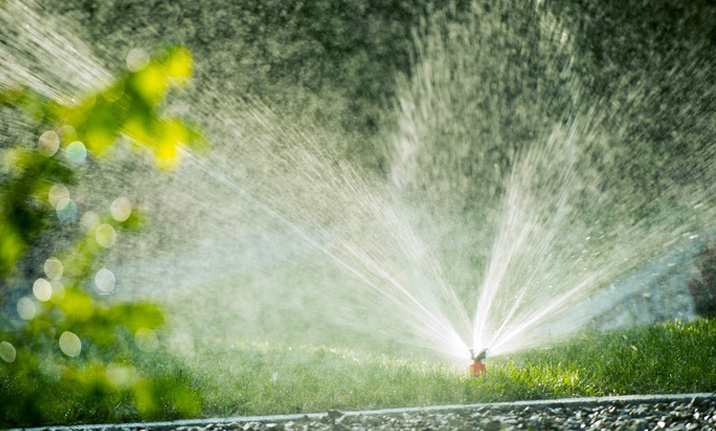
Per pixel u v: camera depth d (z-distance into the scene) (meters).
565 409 6.20
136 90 1.76
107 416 6.05
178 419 6.14
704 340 8.92
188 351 9.36
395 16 20.86
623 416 5.75
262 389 7.12
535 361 8.74
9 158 1.82
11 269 1.76
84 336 1.70
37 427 5.68
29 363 1.73
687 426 5.25
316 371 8.15
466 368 8.53
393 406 6.64
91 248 1.75
